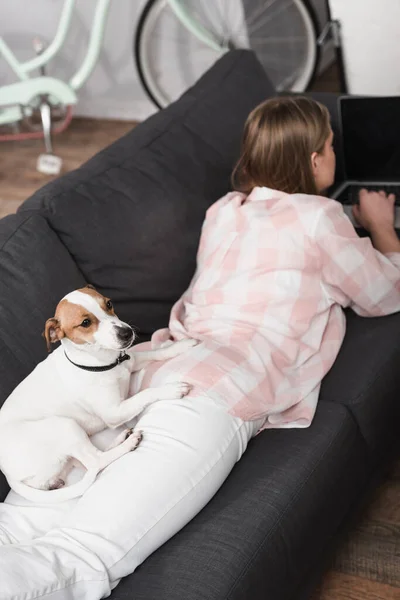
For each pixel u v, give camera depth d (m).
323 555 1.54
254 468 1.47
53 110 3.79
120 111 3.90
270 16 3.55
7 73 3.96
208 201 1.97
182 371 1.52
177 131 2.02
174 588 1.22
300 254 1.63
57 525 1.39
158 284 1.86
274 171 1.73
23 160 3.70
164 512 1.32
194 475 1.37
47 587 1.17
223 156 2.05
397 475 1.83
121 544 1.27
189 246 1.90
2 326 1.54
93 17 3.62
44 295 1.62
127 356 1.54
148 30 3.48
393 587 1.60
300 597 1.47
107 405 1.49
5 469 1.43
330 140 1.77
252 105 2.18
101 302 1.46
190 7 3.61
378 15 2.71
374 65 2.88
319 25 3.46
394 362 1.67
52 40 3.78
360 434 1.60
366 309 1.71
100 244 1.76
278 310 1.62
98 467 1.41
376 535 1.70
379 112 2.05
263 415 1.50
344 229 1.64
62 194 1.77
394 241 1.87
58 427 1.43
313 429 1.53
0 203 3.39
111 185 1.83
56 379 1.48
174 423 1.42
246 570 1.26
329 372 1.67
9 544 1.30
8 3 3.73
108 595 1.25
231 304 1.65
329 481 1.48
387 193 2.09
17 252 1.63
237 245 1.69
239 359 1.55
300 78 3.64
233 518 1.35
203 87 2.16
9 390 1.51
